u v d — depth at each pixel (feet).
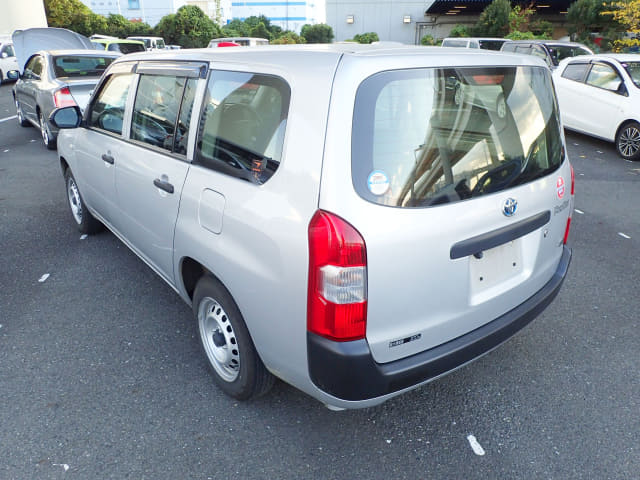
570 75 31.71
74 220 17.65
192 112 8.79
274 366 7.48
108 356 10.12
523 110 7.92
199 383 9.36
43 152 27.58
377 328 6.47
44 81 27.32
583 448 7.91
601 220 18.12
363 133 6.15
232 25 151.84
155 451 7.78
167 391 9.13
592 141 31.96
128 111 11.24
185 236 8.74
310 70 6.61
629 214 18.75
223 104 8.05
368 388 6.55
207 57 8.85
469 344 7.30
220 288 8.16
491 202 7.18
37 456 7.65
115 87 12.18
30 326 11.14
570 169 9.19
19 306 11.97
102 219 14.06
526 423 8.45
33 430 8.16
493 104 7.42
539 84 8.34
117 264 14.24
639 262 14.65
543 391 9.23
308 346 6.63
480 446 7.97
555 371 9.79
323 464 7.60
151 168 9.88
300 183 6.44
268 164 6.99
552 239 8.70
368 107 6.19
